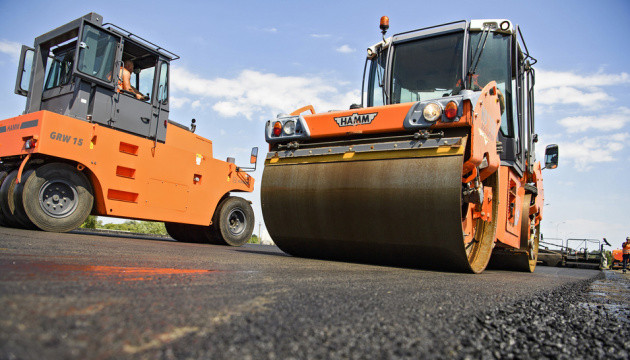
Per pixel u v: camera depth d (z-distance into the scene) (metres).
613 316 1.88
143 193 6.54
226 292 1.48
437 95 5.04
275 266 2.91
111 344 0.75
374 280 2.38
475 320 1.39
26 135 5.45
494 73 4.87
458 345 1.03
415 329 1.15
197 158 7.51
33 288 1.16
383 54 5.55
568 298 2.46
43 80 6.43
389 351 0.91
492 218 4.33
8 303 0.94
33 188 5.27
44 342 0.70
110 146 6.06
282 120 4.48
